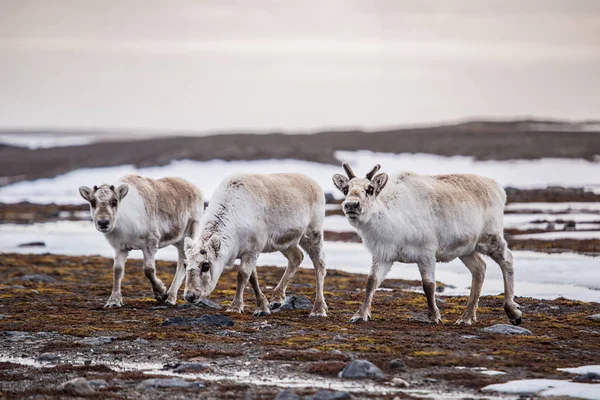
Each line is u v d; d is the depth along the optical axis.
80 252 126.25
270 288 79.50
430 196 53.81
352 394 35.81
